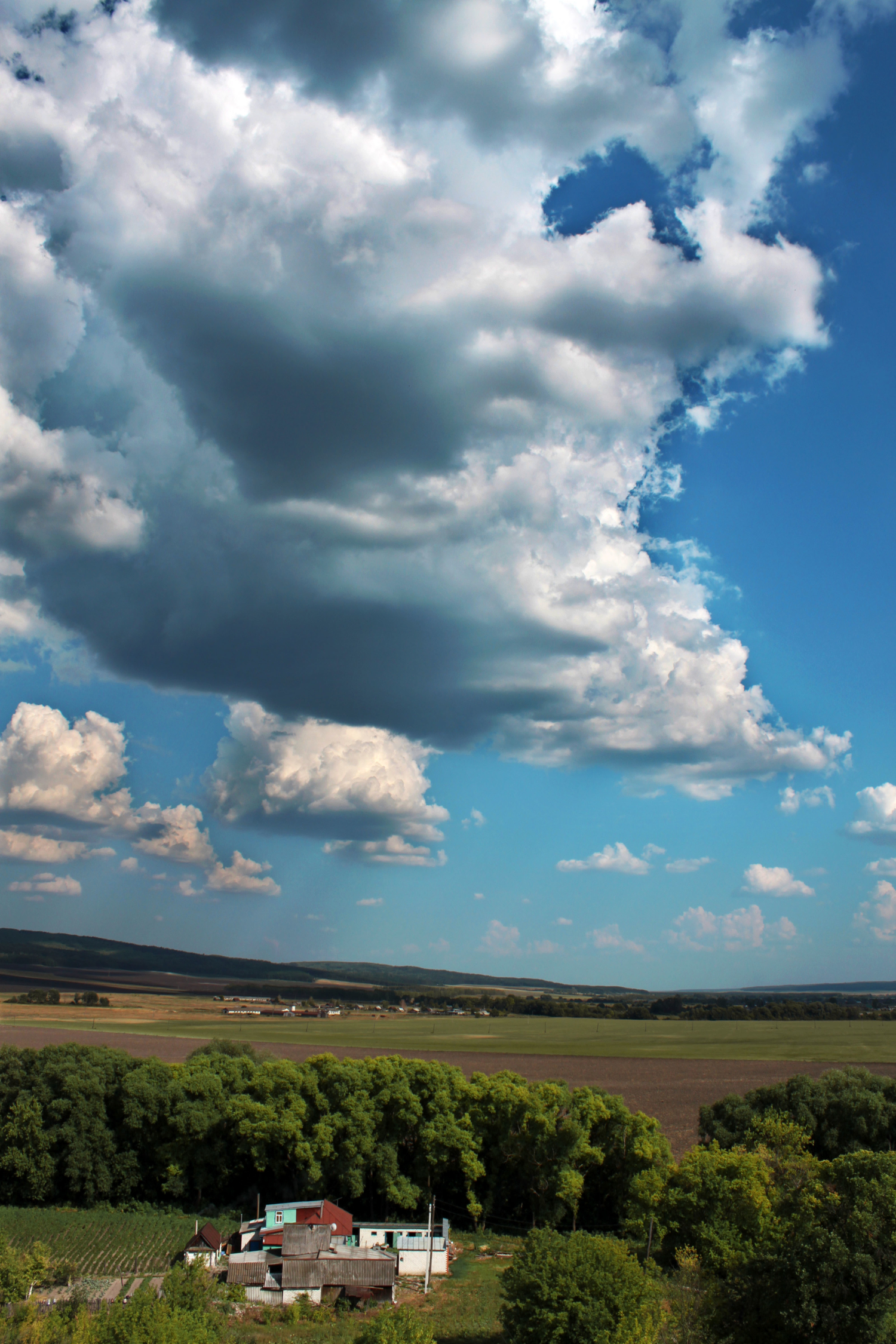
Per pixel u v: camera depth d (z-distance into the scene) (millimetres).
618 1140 93562
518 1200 96625
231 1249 80688
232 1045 129500
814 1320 46125
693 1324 52750
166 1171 95000
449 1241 86062
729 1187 71188
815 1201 51281
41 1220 87812
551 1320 52219
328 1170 93875
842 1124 97000
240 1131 92688
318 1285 72000
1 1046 105625
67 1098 95625
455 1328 64938
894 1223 46781
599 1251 56125
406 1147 97812
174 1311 51125
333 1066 99062
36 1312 55906
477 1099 97188
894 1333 44500
